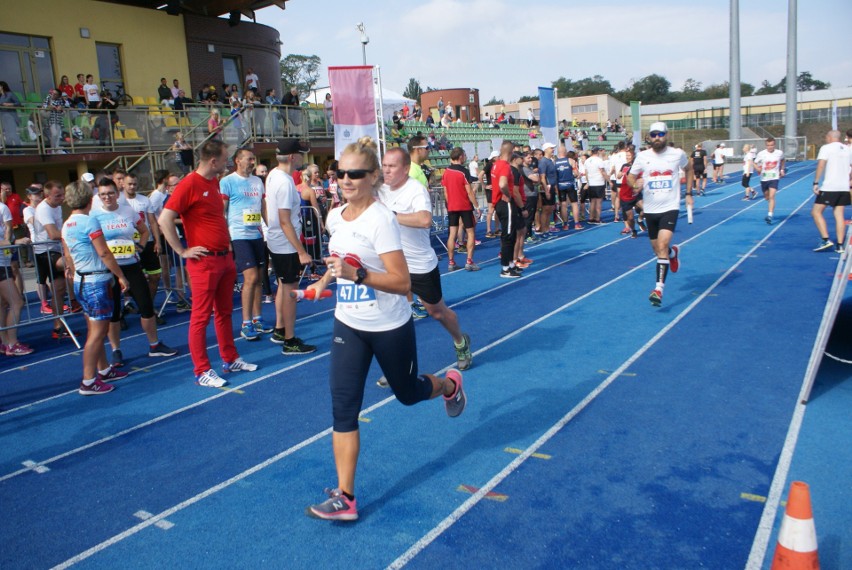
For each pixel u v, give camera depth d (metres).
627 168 14.05
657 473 3.88
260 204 7.25
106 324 5.88
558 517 3.47
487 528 3.40
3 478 4.29
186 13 23.31
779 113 57.22
